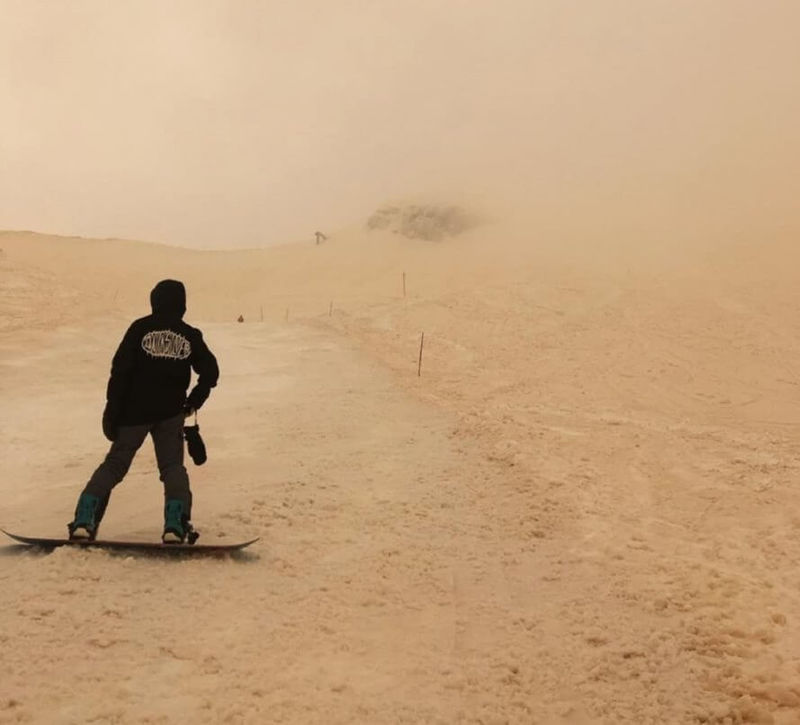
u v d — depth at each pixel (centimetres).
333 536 566
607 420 1142
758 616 471
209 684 334
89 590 418
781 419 1236
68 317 1947
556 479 784
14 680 319
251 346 1716
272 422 995
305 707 321
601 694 362
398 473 773
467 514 657
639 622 452
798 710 358
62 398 1137
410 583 489
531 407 1209
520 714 334
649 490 788
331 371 1428
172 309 503
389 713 324
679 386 1468
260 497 646
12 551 486
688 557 586
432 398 1230
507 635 422
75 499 649
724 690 375
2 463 779
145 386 486
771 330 2012
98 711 300
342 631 407
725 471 878
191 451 502
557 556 570
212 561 482
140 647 363
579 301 2419
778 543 631
